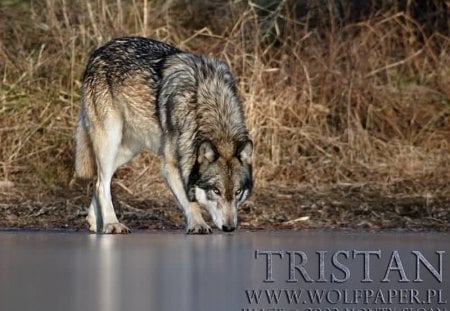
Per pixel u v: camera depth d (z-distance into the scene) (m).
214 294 17.17
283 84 34.69
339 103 35.31
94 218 26.86
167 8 37.16
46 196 31.08
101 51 27.25
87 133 27.41
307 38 36.72
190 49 36.19
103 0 36.28
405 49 37.50
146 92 26.34
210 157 24.70
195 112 25.36
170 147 25.75
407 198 31.16
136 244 23.83
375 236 25.91
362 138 34.19
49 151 33.38
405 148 34.00
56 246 23.34
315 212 29.75
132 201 30.56
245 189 25.00
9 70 35.62
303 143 34.12
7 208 29.62
